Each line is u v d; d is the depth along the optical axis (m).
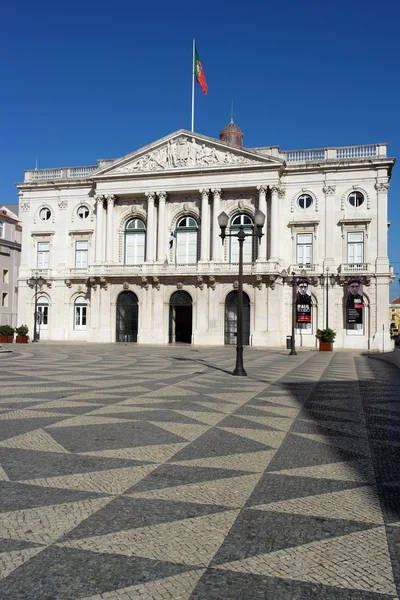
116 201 47.84
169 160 45.69
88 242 49.25
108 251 47.00
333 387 16.17
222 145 44.19
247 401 12.95
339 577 4.21
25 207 51.16
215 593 3.96
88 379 16.97
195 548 4.67
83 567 4.31
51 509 5.54
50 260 50.16
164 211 45.84
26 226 51.03
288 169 44.16
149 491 6.15
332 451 8.16
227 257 45.25
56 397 13.02
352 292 41.69
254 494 6.11
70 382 16.08
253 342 43.19
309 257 44.06
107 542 4.77
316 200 43.84
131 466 7.15
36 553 4.54
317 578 4.19
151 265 45.50
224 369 21.56
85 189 49.66
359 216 42.97
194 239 46.38
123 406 11.85
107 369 20.66
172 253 46.34
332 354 35.03
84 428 9.47
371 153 43.38
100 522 5.21
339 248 43.25
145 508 5.60
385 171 42.47
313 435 9.25
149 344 44.66
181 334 49.75
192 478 6.66
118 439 8.67
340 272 42.75
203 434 9.15
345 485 6.50
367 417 11.12
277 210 43.31
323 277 43.22
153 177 45.94
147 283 45.75
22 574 4.19
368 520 5.37
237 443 8.55
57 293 49.72
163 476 6.73
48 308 50.19
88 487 6.25
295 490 6.28
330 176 43.59
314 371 21.58
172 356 29.44
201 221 44.94
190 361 25.70
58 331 49.41
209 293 44.47
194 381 17.02
